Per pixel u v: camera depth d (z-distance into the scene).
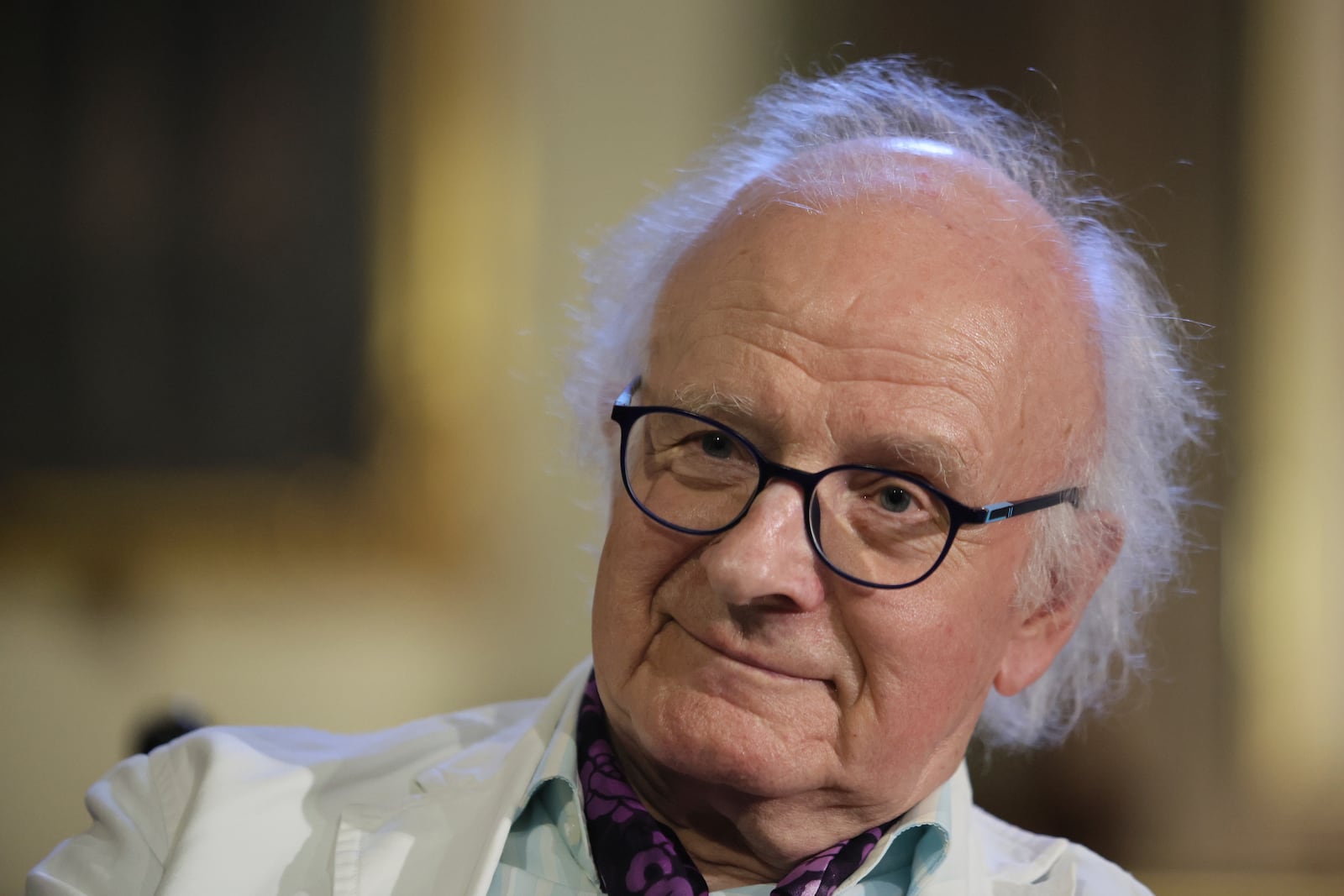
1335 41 13.75
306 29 16.67
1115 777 13.28
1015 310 3.75
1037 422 3.78
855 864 3.85
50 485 16.58
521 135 16.33
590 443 4.76
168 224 16.89
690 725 3.53
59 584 16.19
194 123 16.94
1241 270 13.82
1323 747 13.12
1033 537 3.88
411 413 16.52
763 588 3.38
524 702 4.98
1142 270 4.75
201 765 4.21
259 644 15.87
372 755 4.43
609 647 3.76
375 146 16.66
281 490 16.62
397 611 16.14
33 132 16.84
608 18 16.14
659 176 16.23
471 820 4.05
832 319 3.57
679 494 3.71
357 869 3.91
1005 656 4.18
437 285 16.56
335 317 16.81
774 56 15.70
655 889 3.77
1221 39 13.97
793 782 3.54
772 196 3.96
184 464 16.75
